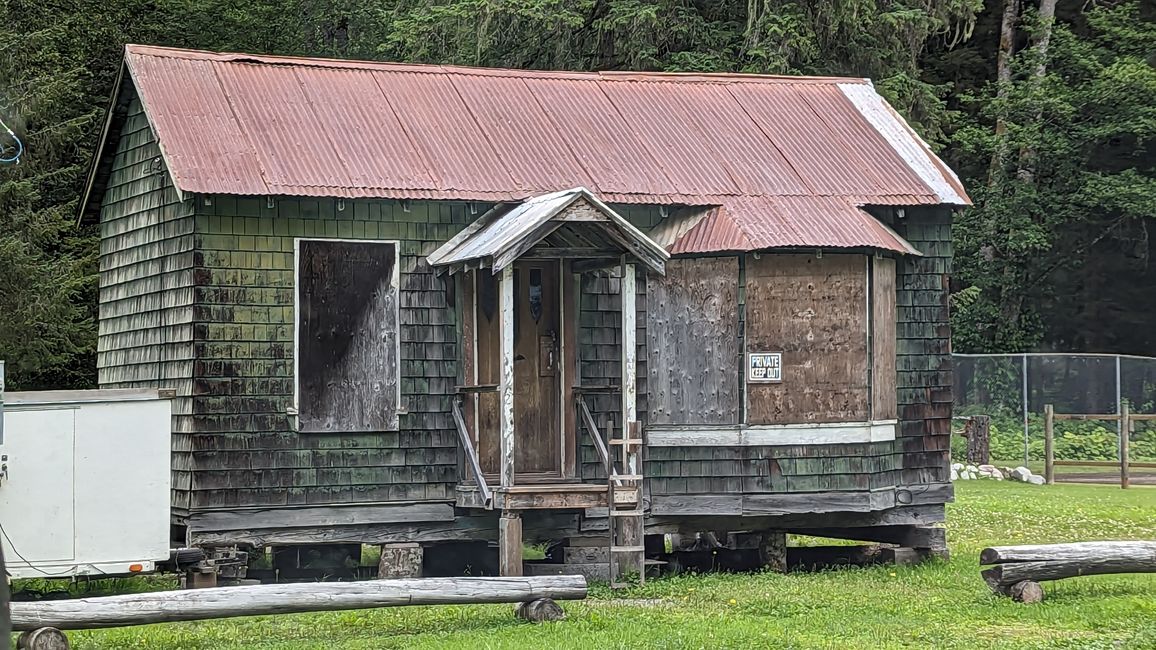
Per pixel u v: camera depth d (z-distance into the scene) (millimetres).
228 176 15617
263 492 15766
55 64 27266
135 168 17719
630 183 17578
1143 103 35188
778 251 17281
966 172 39750
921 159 19312
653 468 17328
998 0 39438
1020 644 12289
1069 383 32250
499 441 16828
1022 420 32375
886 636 12711
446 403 16594
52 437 14195
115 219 18484
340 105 17578
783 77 20734
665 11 29891
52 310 24406
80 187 28312
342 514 16078
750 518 17703
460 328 16578
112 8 30594
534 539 17094
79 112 29000
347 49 39188
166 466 14570
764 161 18578
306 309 16031
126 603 11586
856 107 20344
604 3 30625
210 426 15570
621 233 15664
